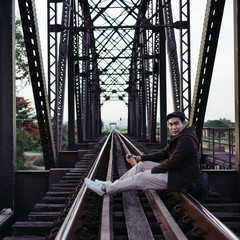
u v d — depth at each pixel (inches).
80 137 816.9
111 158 338.6
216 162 428.1
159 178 150.3
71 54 687.7
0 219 202.7
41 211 175.5
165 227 125.3
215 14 263.6
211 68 290.5
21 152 791.7
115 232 132.4
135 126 1482.5
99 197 169.5
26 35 287.4
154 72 720.3
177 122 150.6
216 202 186.9
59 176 279.4
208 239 110.3
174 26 464.1
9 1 220.2
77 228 121.0
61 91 511.8
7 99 220.1
